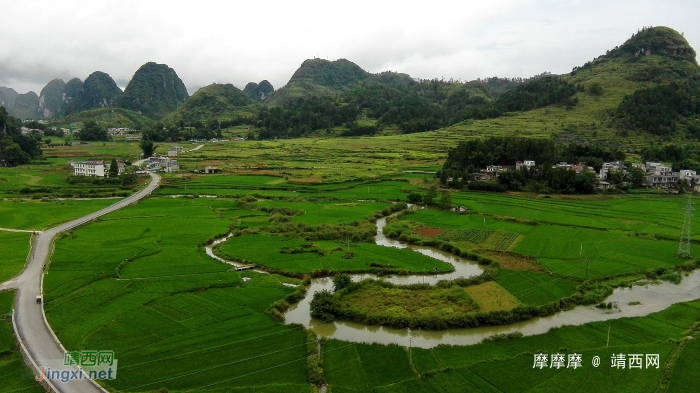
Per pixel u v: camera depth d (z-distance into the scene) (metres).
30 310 55.62
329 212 117.06
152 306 57.94
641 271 73.38
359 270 73.88
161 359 45.09
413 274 73.06
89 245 84.50
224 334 50.69
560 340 50.47
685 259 78.88
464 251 83.88
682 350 47.22
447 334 52.88
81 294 61.00
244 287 65.44
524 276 70.88
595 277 70.19
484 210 120.62
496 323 55.03
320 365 45.00
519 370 43.75
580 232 97.56
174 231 96.56
